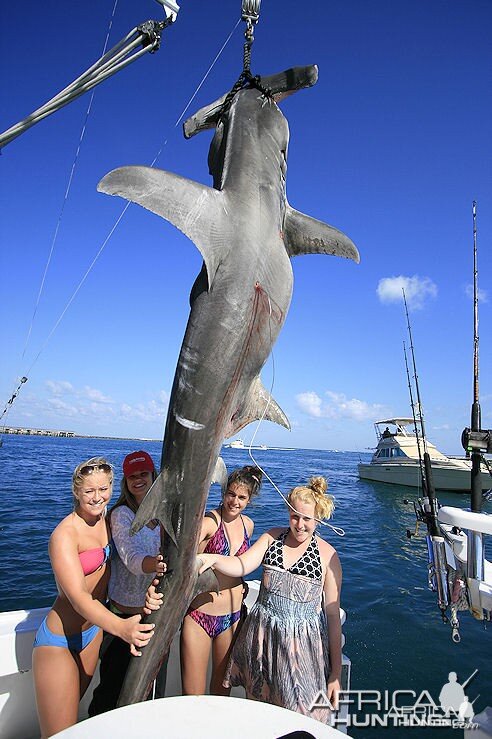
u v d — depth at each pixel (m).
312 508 2.73
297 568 2.71
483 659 5.33
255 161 2.36
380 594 7.65
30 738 2.84
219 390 2.22
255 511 15.11
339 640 2.77
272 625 2.63
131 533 2.28
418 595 7.61
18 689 2.81
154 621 2.38
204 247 2.13
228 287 2.17
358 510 17.53
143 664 2.36
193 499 2.31
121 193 2.03
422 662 5.24
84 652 2.54
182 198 2.10
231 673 2.80
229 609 2.95
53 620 2.46
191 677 2.87
